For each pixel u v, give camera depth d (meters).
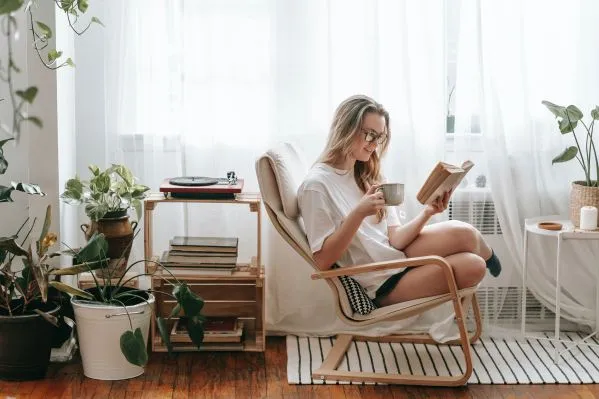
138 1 3.41
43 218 3.29
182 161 3.52
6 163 2.90
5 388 2.93
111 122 3.47
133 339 2.86
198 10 3.44
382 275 3.07
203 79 3.47
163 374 3.11
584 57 3.60
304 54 3.49
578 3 3.57
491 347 3.48
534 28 3.59
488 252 3.19
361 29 3.49
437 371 3.19
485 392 3.01
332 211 3.02
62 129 3.31
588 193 3.34
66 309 3.11
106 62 3.44
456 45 3.57
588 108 3.62
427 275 2.97
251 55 3.48
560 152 3.64
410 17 3.52
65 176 3.38
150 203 3.20
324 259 2.95
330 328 3.60
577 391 3.03
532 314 3.75
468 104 3.56
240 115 3.51
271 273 3.59
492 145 3.54
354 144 3.06
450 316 3.51
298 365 3.22
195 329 3.03
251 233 3.60
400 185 2.86
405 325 3.57
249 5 3.46
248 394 2.94
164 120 3.50
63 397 2.87
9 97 3.21
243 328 3.46
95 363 3.03
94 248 2.95
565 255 3.66
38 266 2.90
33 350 2.96
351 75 3.52
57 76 3.22
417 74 3.54
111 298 3.06
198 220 3.56
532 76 3.61
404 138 3.54
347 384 3.05
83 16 3.42
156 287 3.26
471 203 3.61
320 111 3.54
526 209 3.62
